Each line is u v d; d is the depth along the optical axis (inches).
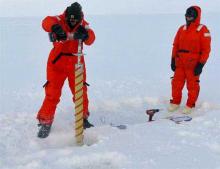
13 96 305.6
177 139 205.0
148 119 261.0
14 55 463.5
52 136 220.2
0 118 245.9
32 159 186.1
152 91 316.8
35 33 626.2
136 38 589.9
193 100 264.2
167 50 502.3
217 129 217.3
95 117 264.4
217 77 371.2
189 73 260.5
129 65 419.2
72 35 207.9
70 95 302.5
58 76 216.7
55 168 177.5
